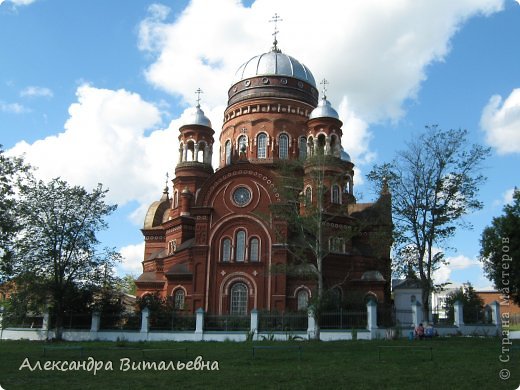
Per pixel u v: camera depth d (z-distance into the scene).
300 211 50.16
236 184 50.66
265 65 62.88
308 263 47.94
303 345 33.22
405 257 41.94
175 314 43.09
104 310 44.53
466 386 18.03
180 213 58.47
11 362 26.16
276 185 47.62
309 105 62.53
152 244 63.28
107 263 44.97
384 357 26.14
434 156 42.28
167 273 51.22
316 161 44.25
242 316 42.44
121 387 18.70
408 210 41.84
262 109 61.00
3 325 43.34
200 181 59.88
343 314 40.78
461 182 41.69
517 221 45.81
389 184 42.69
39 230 43.22
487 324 42.31
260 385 18.64
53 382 19.98
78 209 43.91
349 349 30.19
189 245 52.81
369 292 51.47
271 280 47.91
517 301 45.88
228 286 48.56
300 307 47.50
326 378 19.91
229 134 62.38
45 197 43.38
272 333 39.94
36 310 43.94
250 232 49.53
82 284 44.28
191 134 61.22
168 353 29.30
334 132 56.59
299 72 63.34
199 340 40.34
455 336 39.72
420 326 36.91
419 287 51.59
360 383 18.81
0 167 36.34
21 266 42.06
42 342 40.09
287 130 60.41
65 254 43.72
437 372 20.95
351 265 53.16
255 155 59.75
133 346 34.59
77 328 43.31
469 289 62.06
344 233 47.56
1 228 37.50
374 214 56.78
